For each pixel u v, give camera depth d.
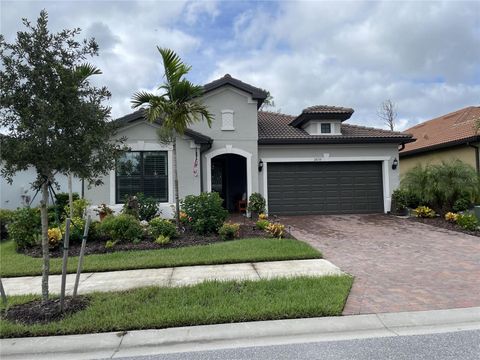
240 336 4.36
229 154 16.48
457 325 4.61
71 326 4.51
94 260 7.98
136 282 6.50
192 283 6.29
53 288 6.27
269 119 18.91
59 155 4.77
